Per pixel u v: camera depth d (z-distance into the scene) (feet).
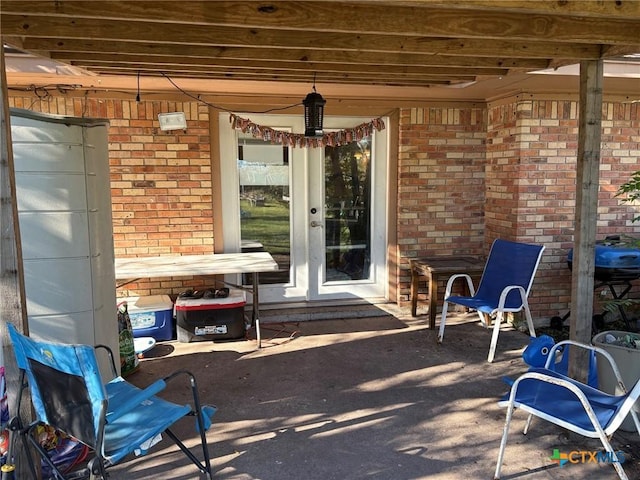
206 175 15.79
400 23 7.82
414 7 7.54
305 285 17.33
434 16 7.89
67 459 8.11
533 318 16.12
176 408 7.61
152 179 15.49
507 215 16.25
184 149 15.57
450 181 17.37
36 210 8.86
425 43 9.25
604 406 7.72
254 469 8.31
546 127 15.55
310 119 12.76
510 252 14.48
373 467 8.35
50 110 14.66
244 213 16.71
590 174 9.41
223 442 9.19
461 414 10.20
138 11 7.22
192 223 15.87
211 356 13.51
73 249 9.21
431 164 17.19
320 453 8.79
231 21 7.40
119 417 6.94
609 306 11.53
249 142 16.43
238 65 11.13
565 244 16.08
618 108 16.01
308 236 17.15
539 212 15.83
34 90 14.44
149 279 15.81
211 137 15.89
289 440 9.23
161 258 15.33
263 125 16.47
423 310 17.56
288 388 11.48
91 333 9.57
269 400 10.88
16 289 6.79
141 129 15.26
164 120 15.06
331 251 17.49
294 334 15.30
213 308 14.55
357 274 17.71
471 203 17.57
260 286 17.11
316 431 9.55
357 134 15.31
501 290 14.32
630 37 8.53
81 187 9.23
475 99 17.06
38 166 8.77
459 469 8.28
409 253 17.42
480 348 14.06
